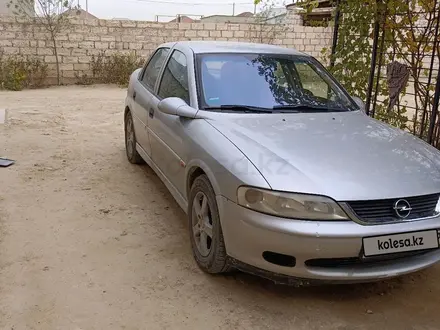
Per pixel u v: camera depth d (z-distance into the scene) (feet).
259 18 52.65
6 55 44.78
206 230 10.87
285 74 13.98
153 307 9.79
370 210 9.06
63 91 42.96
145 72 18.03
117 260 11.61
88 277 10.80
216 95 12.69
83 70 47.85
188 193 12.07
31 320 9.23
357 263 9.36
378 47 20.65
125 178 17.57
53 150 21.12
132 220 13.98
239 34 52.37
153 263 11.54
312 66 14.87
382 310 9.98
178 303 9.96
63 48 46.62
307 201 8.91
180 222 13.97
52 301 9.86
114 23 47.91
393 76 19.74
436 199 9.66
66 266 11.23
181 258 11.84
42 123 26.81
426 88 19.90
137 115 17.13
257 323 9.39
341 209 8.89
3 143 21.99
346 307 10.04
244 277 11.02
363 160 10.14
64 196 15.62
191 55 13.83
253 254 9.39
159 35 49.80
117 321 9.30
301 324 9.41
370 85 20.29
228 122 11.64
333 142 10.94
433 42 19.16
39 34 45.42
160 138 14.11
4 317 9.29
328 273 9.07
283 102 13.04
